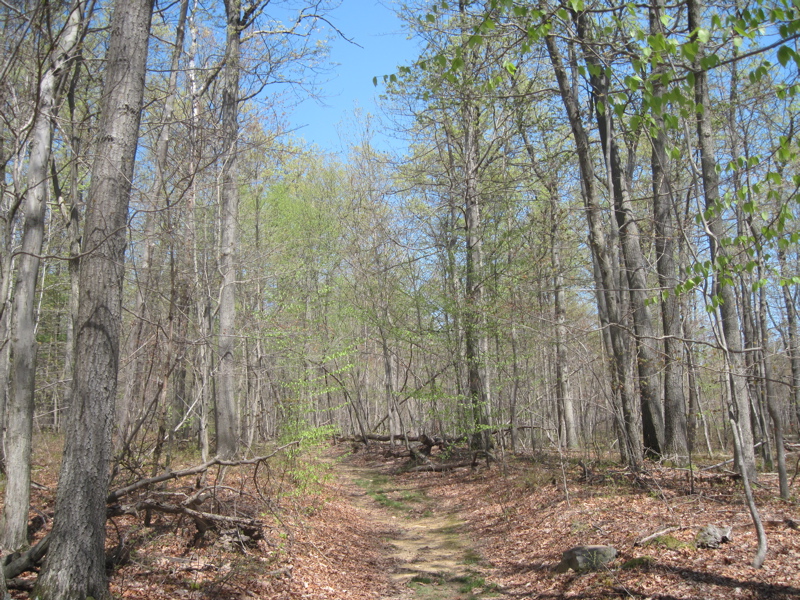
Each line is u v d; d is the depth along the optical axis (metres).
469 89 13.81
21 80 8.34
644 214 17.77
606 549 7.45
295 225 23.98
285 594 7.15
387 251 23.22
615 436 14.78
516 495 12.84
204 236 12.52
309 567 8.38
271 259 17.95
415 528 12.58
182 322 9.55
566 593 6.95
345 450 26.52
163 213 8.73
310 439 12.51
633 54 5.43
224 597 6.61
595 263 15.42
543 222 15.79
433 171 19.45
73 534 5.45
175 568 7.08
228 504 9.29
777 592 5.59
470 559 9.76
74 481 5.54
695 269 6.00
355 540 10.85
